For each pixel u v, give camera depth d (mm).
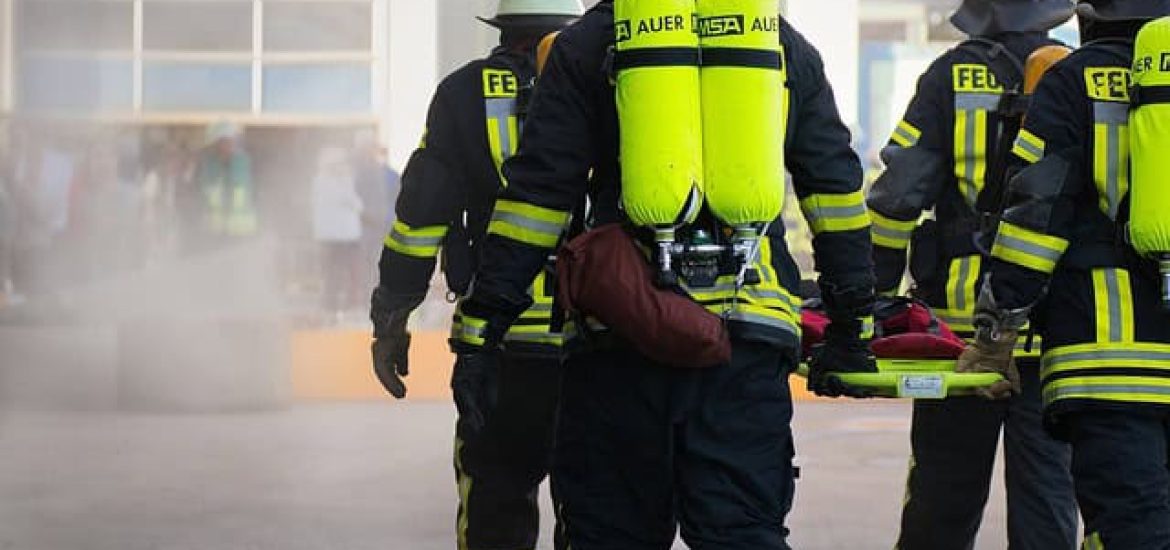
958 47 8414
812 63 6336
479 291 6312
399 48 34500
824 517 11875
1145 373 6656
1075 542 8242
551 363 8070
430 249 8016
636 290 6016
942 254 8398
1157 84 6629
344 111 35094
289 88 35625
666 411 6156
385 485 13203
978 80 8289
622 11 6113
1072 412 6730
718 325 6016
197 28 35938
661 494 6258
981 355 6969
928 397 6848
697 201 6012
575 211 6738
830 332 6621
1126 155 6707
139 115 35062
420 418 17547
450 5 34094
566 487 6371
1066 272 6805
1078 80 6773
